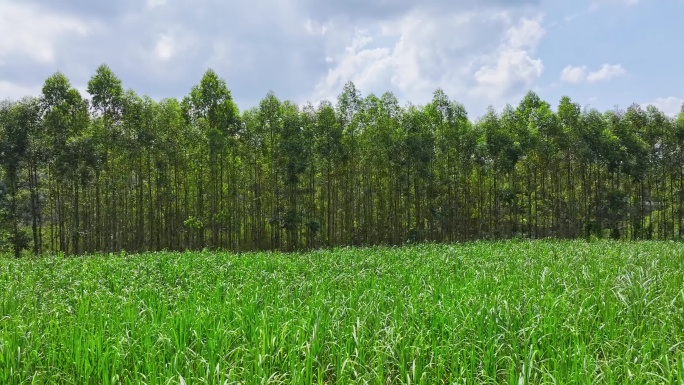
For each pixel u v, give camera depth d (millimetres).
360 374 5379
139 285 11406
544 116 44031
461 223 47781
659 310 6777
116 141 34688
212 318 6762
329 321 6637
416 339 5637
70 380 5207
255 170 40188
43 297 9820
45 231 42062
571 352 5270
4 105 33250
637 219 47094
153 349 5672
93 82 34312
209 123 38656
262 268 14430
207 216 38875
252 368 5258
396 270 12664
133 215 41344
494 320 6355
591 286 8617
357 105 40469
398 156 40344
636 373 4723
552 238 36438
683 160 45156
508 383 4820
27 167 35000
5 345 5582
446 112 43656
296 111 38219
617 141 43281
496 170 44844
